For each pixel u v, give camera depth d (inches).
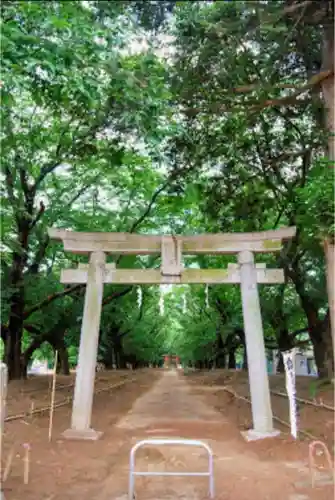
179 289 1777.8
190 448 377.4
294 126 537.6
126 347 1674.5
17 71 261.9
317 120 477.7
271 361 1736.0
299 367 1649.9
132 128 395.5
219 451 369.1
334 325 383.6
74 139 474.6
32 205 663.1
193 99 446.9
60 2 246.7
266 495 251.1
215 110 456.4
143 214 762.8
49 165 624.4
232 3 310.2
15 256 697.6
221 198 561.0
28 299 778.8
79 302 853.8
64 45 256.8
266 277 451.5
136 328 1557.6
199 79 418.3
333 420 436.8
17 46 252.5
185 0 301.0
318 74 417.7
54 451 351.9
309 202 339.0
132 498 236.7
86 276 456.8
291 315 997.2
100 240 464.1
